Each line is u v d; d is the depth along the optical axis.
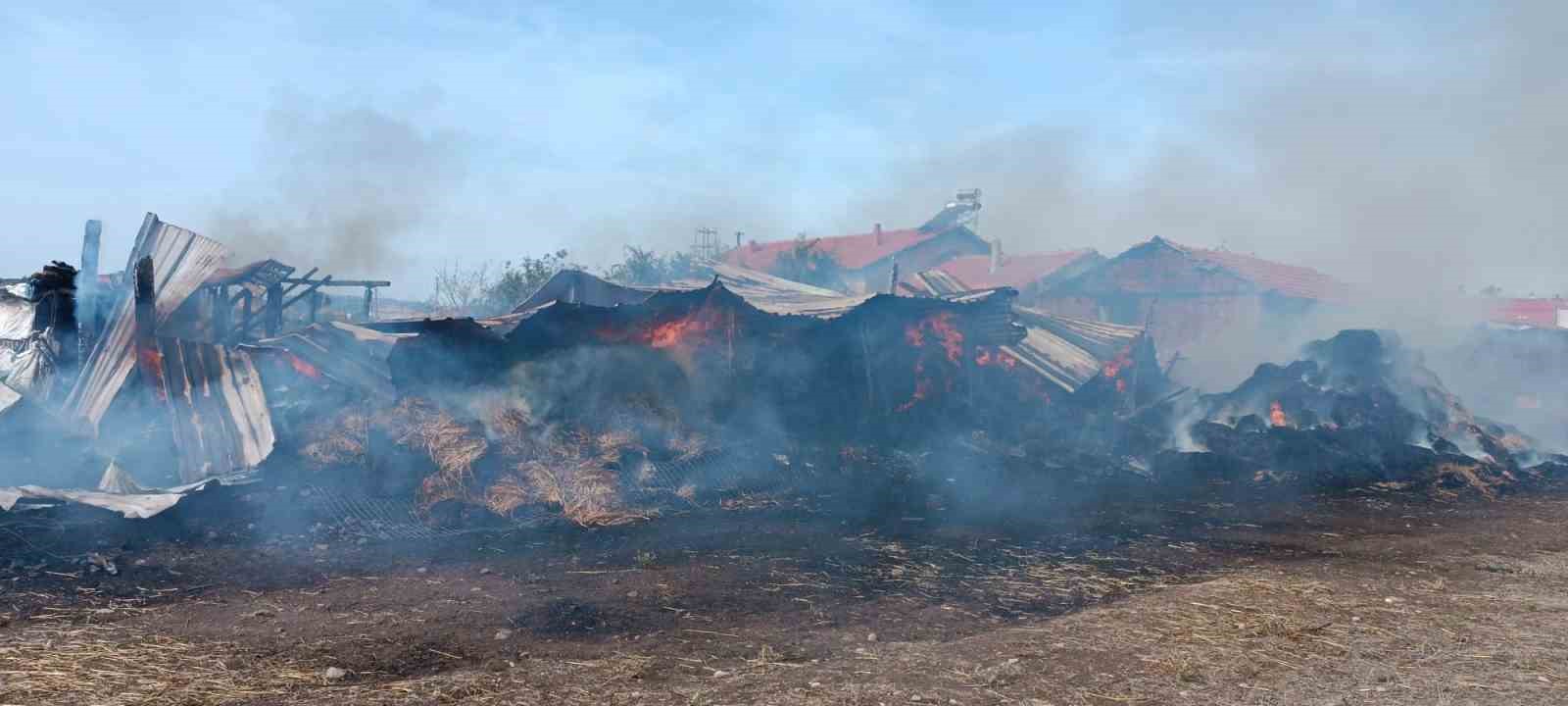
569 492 12.02
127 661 6.27
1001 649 7.29
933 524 12.52
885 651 7.28
